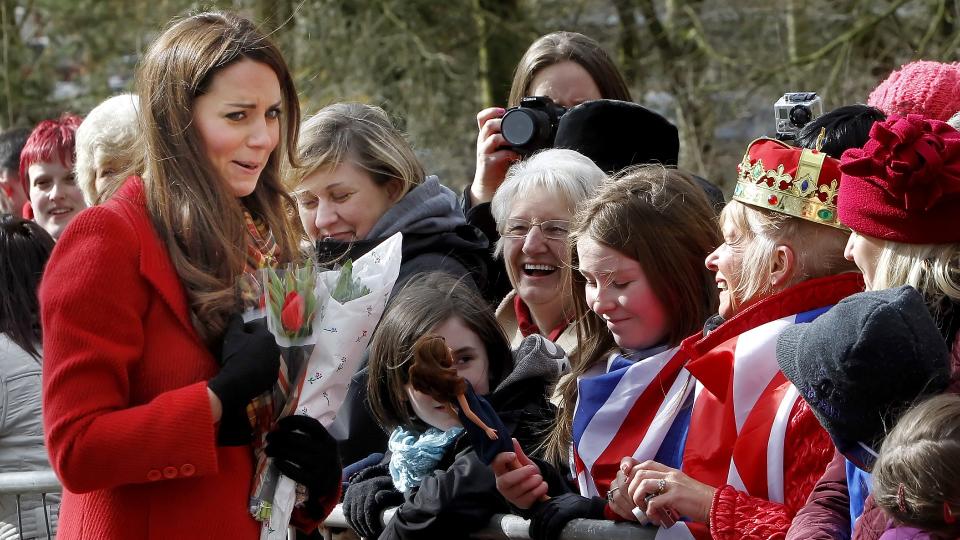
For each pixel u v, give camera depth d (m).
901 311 3.93
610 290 5.40
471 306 5.79
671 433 5.21
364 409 6.46
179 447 4.43
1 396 6.96
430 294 5.79
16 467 6.97
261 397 4.79
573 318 6.38
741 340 4.89
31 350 7.11
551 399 5.86
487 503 5.31
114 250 4.54
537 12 23.58
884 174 4.39
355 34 22.64
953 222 4.29
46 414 4.48
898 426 3.78
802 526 4.34
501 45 22.72
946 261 4.29
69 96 24.83
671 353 5.29
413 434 5.76
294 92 5.09
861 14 20.36
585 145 7.20
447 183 22.47
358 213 7.43
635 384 5.30
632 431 5.32
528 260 6.54
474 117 22.97
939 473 3.62
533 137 7.67
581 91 8.27
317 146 7.41
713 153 22.16
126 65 24.45
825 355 4.01
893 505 3.75
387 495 5.76
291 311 4.68
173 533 4.61
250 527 4.77
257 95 4.77
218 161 4.77
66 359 4.46
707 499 4.69
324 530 6.33
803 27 21.48
